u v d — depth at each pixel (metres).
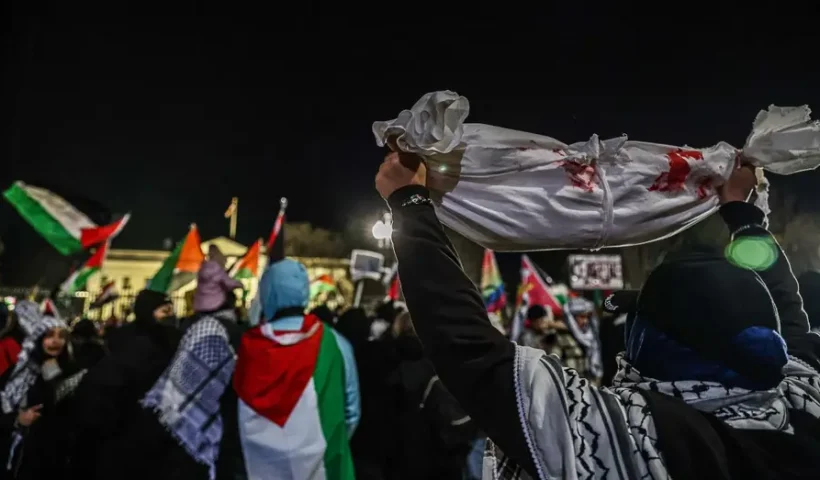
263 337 3.51
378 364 5.20
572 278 12.09
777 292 1.68
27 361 4.89
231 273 12.45
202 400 3.42
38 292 17.55
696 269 1.28
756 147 1.63
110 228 9.04
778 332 1.29
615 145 1.52
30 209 8.72
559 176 1.49
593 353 8.31
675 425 1.16
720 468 1.12
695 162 1.58
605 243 1.52
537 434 1.16
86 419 3.58
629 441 1.14
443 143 1.34
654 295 1.32
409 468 4.98
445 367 1.23
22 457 4.72
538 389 1.18
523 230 1.46
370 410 5.15
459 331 1.23
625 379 1.37
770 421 1.20
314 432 3.47
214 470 3.40
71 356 5.23
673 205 1.55
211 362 3.49
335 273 41.00
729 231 1.64
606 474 1.13
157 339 3.87
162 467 3.46
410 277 1.28
